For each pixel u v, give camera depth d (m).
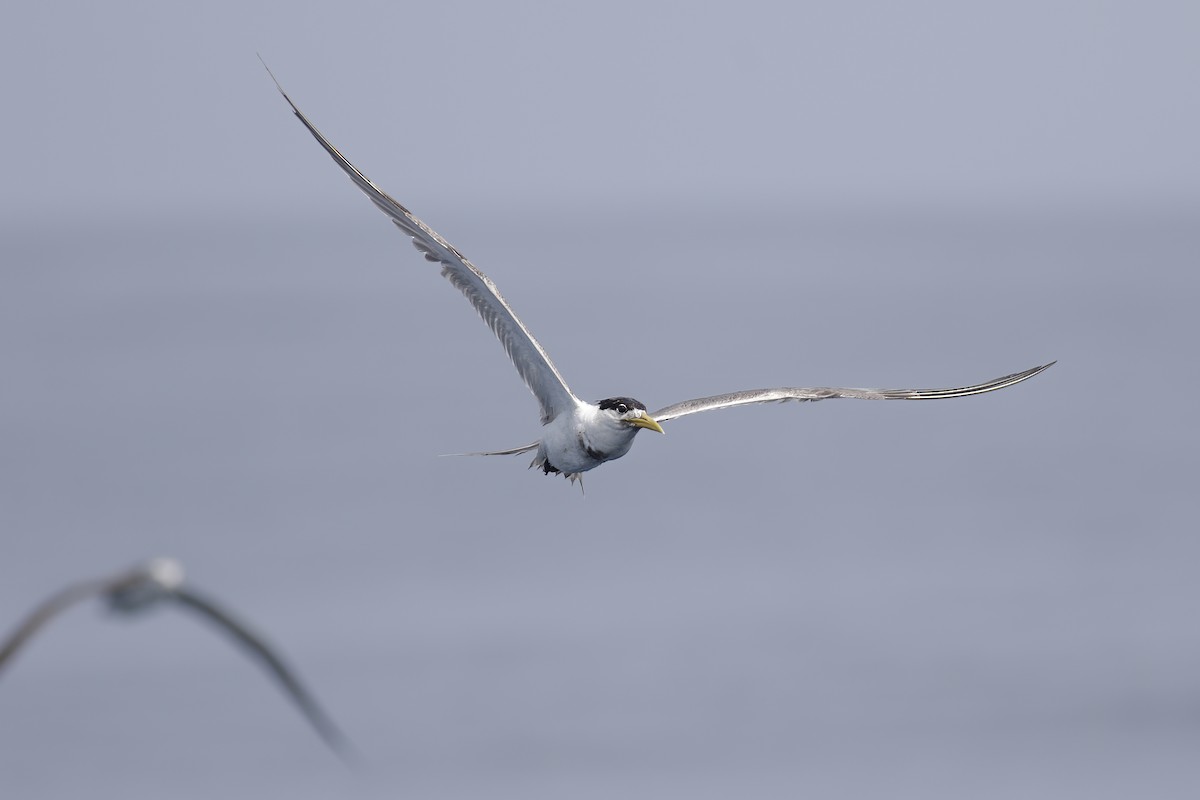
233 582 48.09
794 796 31.89
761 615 43.81
